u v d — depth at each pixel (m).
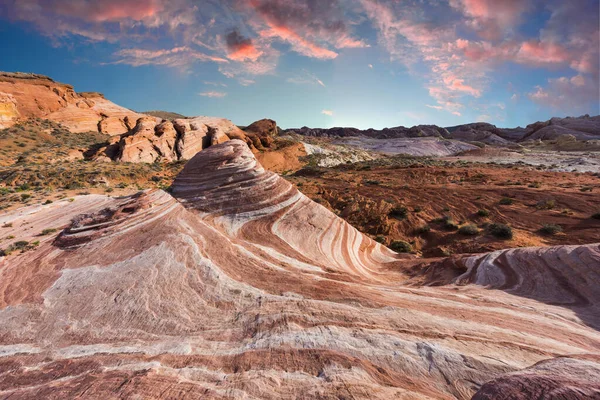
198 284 9.62
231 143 20.17
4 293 10.09
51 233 17.38
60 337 7.85
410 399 4.84
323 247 14.97
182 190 17.80
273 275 10.34
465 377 5.39
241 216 15.94
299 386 5.34
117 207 14.95
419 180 45.53
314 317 7.70
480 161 76.19
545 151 94.38
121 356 6.83
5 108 69.94
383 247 19.05
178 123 77.62
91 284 9.96
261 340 6.95
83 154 61.66
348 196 35.41
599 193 28.73
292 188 18.69
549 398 3.26
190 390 5.33
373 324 7.27
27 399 5.64
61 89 84.12
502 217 25.48
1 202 27.72
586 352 5.88
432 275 13.23
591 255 9.82
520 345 6.21
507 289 10.02
